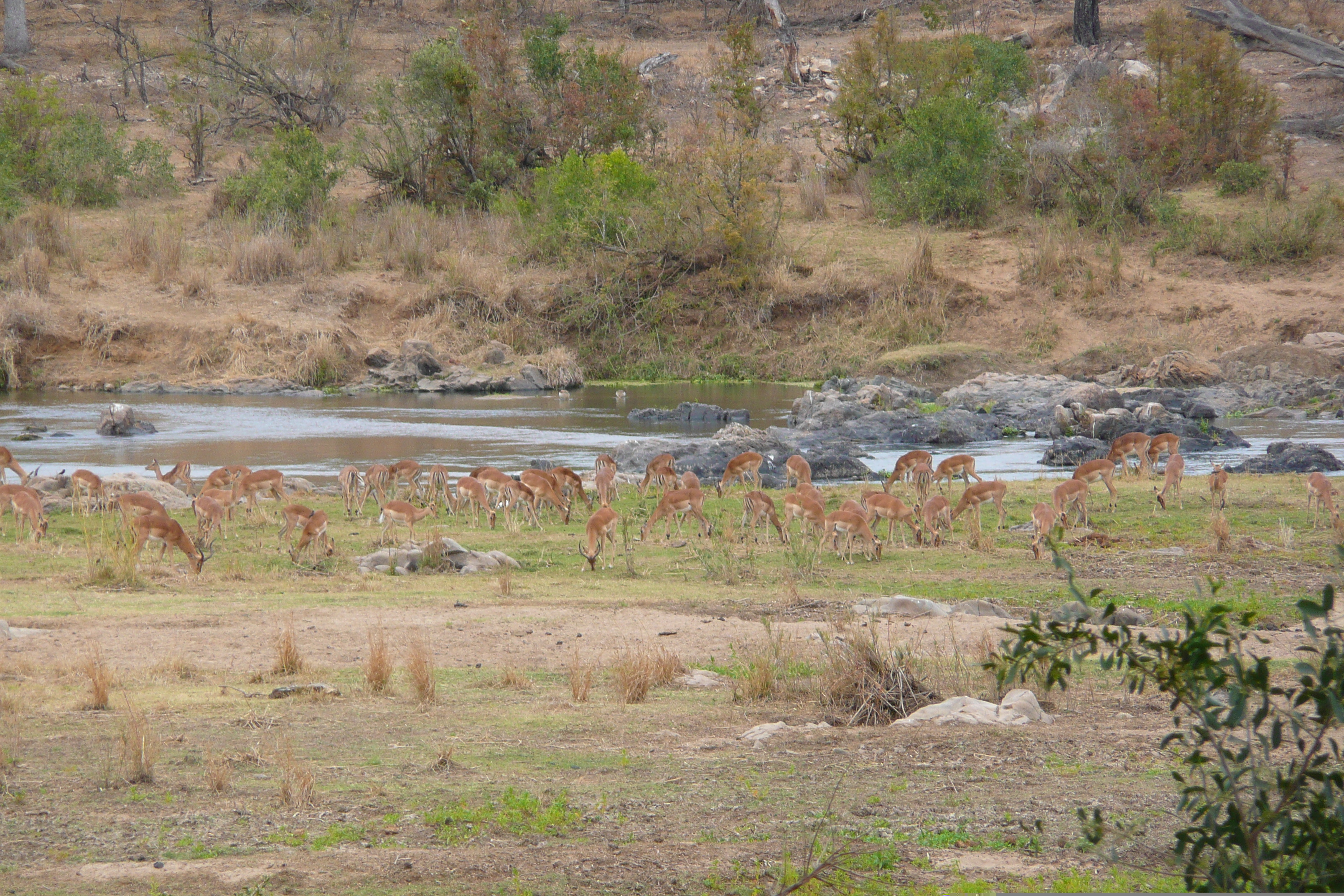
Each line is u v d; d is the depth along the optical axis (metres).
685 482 32.66
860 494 35.16
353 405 60.59
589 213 76.75
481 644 19.08
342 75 97.69
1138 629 19.50
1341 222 73.19
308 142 83.12
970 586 24.14
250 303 71.62
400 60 108.12
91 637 18.89
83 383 66.12
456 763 12.79
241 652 18.19
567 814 11.05
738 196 76.12
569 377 69.94
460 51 89.69
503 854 9.98
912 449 48.78
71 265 73.19
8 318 67.06
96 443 47.03
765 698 16.06
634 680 16.02
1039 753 13.27
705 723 14.80
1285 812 7.56
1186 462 43.72
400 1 121.19
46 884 9.19
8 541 28.25
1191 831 7.85
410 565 26.09
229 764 12.61
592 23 120.06
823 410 52.03
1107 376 63.53
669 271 77.38
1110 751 13.39
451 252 79.19
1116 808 11.25
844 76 89.50
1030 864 9.77
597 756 13.20
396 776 12.30
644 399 63.75
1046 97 95.19
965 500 29.61
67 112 89.31
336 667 17.34
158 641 18.70
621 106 89.56
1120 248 74.88
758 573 25.80
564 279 76.62
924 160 81.69
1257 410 56.34
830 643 17.75
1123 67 95.50
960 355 66.69
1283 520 30.97
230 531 30.44
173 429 51.44
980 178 80.94
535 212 81.50
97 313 68.44
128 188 86.62
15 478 38.16
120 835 10.37
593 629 20.30
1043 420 52.44
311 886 9.22
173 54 103.50
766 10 121.00
